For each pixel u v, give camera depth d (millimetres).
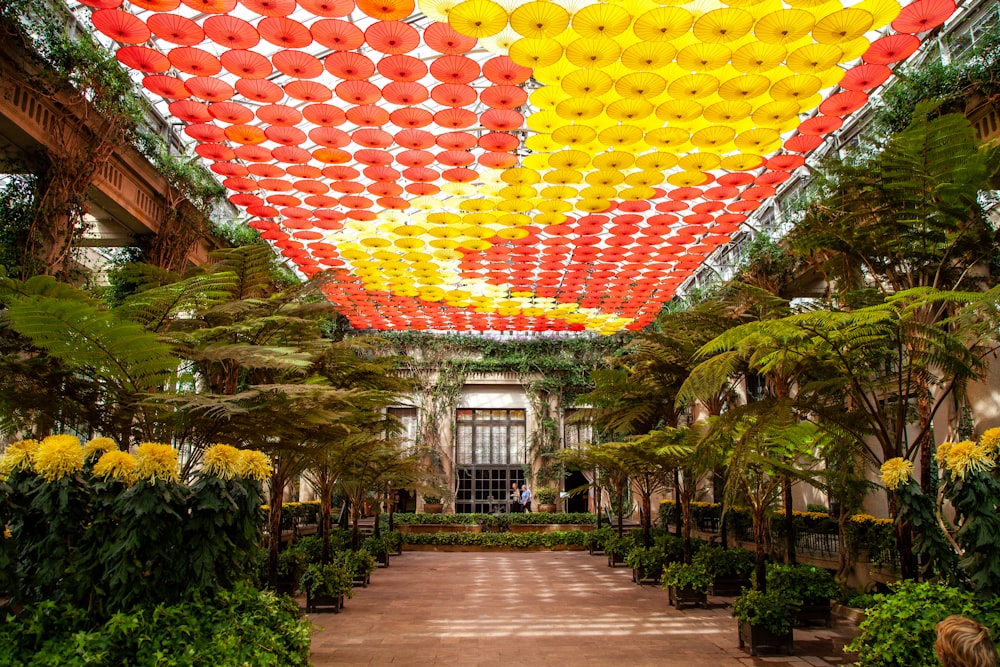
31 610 3537
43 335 4613
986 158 5664
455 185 10016
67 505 3727
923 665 4016
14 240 8031
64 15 8016
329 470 10805
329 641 7828
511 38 7074
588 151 9156
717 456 8008
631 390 12367
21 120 7641
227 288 7672
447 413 25016
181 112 7832
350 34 6320
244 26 6227
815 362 6855
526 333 26188
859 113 10711
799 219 12680
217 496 4074
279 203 10602
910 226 6234
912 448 5746
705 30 6195
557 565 16234
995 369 8391
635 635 8195
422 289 15109
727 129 8109
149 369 5137
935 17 5977
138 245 11266
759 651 7184
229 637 3709
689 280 20406
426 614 9570
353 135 8539
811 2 5801
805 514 13148
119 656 3396
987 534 4234
